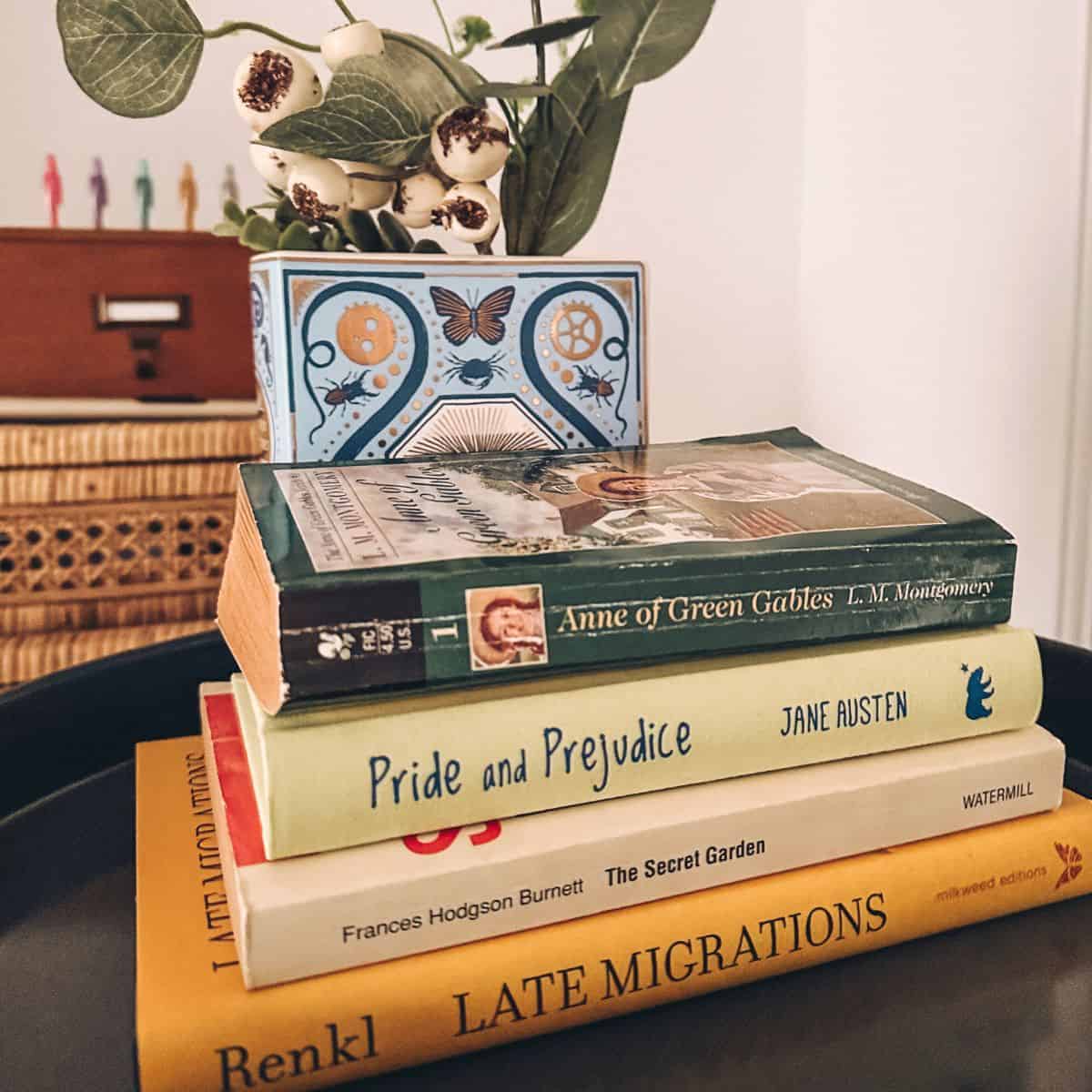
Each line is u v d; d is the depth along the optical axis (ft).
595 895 1.14
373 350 1.58
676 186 3.13
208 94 3.07
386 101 1.60
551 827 1.14
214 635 1.89
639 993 1.14
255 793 1.18
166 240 2.79
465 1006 1.07
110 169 3.12
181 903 1.22
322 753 1.06
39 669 2.56
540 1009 1.10
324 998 1.02
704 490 1.40
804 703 1.25
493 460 1.51
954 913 1.29
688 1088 1.05
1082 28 2.18
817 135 3.13
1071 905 1.36
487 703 1.14
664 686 1.20
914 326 2.75
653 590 1.16
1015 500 2.48
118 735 1.78
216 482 2.71
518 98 1.67
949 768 1.29
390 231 1.83
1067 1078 1.05
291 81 1.59
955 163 2.56
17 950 1.27
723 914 1.17
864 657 1.29
